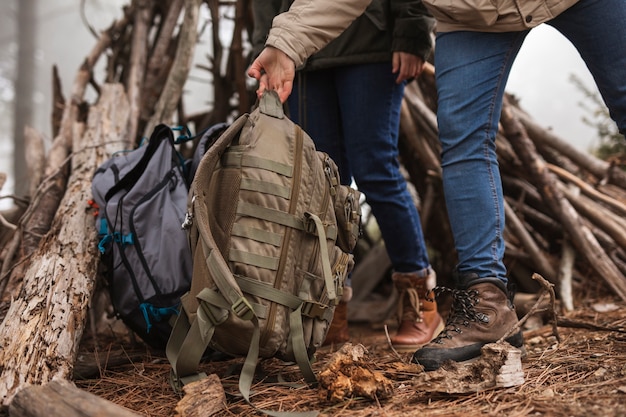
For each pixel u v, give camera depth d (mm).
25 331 1520
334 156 2113
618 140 3469
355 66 1977
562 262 2529
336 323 2146
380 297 3193
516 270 2756
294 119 2113
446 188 1629
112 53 3461
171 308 1745
